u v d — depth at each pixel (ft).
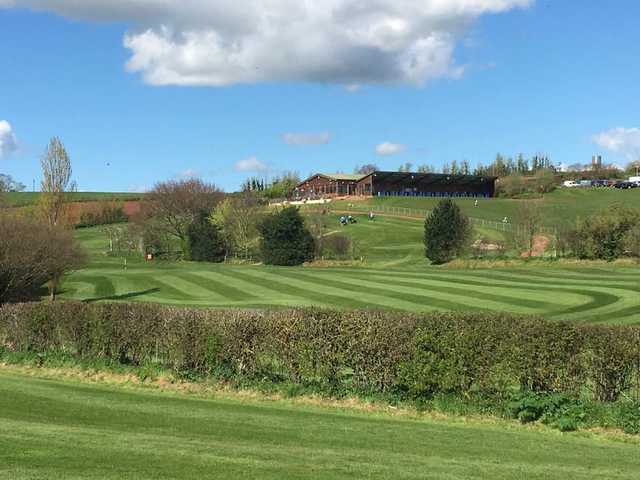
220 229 277.85
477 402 40.45
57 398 42.39
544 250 210.18
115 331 53.57
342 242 249.96
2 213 121.39
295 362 45.93
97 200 410.93
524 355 39.42
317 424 37.17
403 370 42.24
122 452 28.04
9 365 56.70
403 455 30.14
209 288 158.40
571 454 31.63
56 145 168.86
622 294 125.70
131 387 49.08
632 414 37.06
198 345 49.26
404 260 236.02
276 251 238.07
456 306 118.42
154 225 301.84
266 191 549.13
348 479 25.09
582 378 39.01
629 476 27.50
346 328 44.57
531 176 577.02
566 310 111.75
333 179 482.69
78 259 130.00
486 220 322.96
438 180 490.49
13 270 105.50
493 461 29.55
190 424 36.01
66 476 24.02
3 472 24.20
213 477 24.64
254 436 33.45
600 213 194.39
